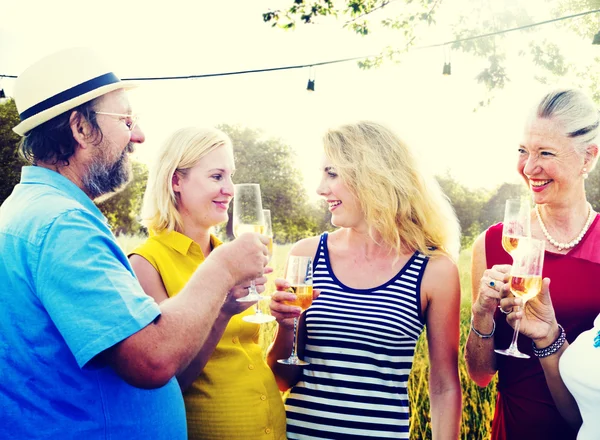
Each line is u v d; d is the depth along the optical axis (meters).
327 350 2.26
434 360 2.33
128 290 1.46
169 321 1.48
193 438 2.15
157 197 2.29
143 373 1.44
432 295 2.31
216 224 2.35
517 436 2.40
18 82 1.71
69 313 1.42
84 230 1.50
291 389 2.37
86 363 1.46
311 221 30.11
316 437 2.21
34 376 1.51
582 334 1.96
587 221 2.36
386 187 2.35
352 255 2.43
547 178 2.28
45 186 1.65
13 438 1.50
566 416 2.19
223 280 1.61
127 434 1.62
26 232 1.51
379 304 2.27
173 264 2.22
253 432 2.15
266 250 1.72
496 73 9.51
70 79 1.67
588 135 2.22
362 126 2.45
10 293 1.51
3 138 20.31
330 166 2.41
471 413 4.08
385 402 2.20
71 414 1.54
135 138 1.82
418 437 4.12
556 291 2.34
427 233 2.43
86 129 1.69
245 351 2.27
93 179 1.74
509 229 2.37
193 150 2.27
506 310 2.18
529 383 2.36
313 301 2.35
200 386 2.16
